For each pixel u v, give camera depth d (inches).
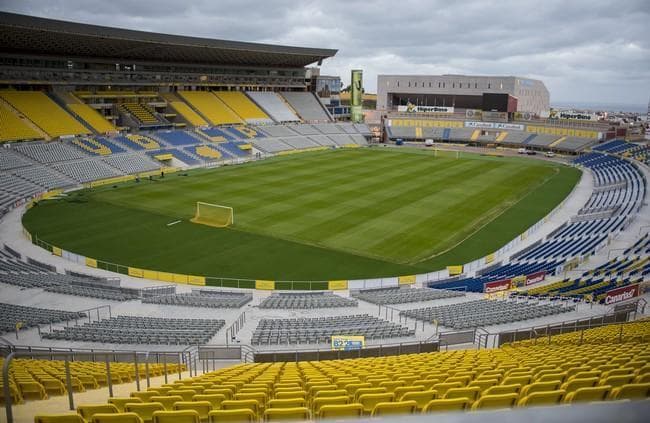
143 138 3602.4
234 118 4453.7
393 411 308.0
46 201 2449.6
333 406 319.9
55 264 1662.2
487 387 401.1
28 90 3489.2
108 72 3853.3
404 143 5108.3
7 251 1772.9
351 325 1072.2
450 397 362.0
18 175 2650.1
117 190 2706.7
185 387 499.5
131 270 1589.6
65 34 2982.3
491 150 4662.9
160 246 1839.3
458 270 1616.6
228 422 325.4
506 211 2351.1
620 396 287.6
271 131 4493.1
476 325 1029.8
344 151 4343.0
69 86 3703.3
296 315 1218.0
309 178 3051.2
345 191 2696.9
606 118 6343.5
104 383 635.5
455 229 2064.5
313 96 5477.4
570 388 345.7
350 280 1521.9
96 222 2117.4
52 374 613.9
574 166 3718.0
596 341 781.9
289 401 370.9
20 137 3038.9
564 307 1129.4
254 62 4793.3
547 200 2578.7
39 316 1134.4
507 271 1578.5
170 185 2834.6
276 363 815.1
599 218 2162.9
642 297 1175.0
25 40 3061.0
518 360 580.4
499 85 5772.6
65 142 3169.3
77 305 1279.5
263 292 1459.2
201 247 1830.7
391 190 2741.1
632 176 2945.4
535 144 4662.9
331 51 4690.0
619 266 1460.4
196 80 4498.0
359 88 5221.5
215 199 2506.2
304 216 2209.6
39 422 317.7
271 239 1914.4
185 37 3580.2
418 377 482.3
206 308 1264.8
